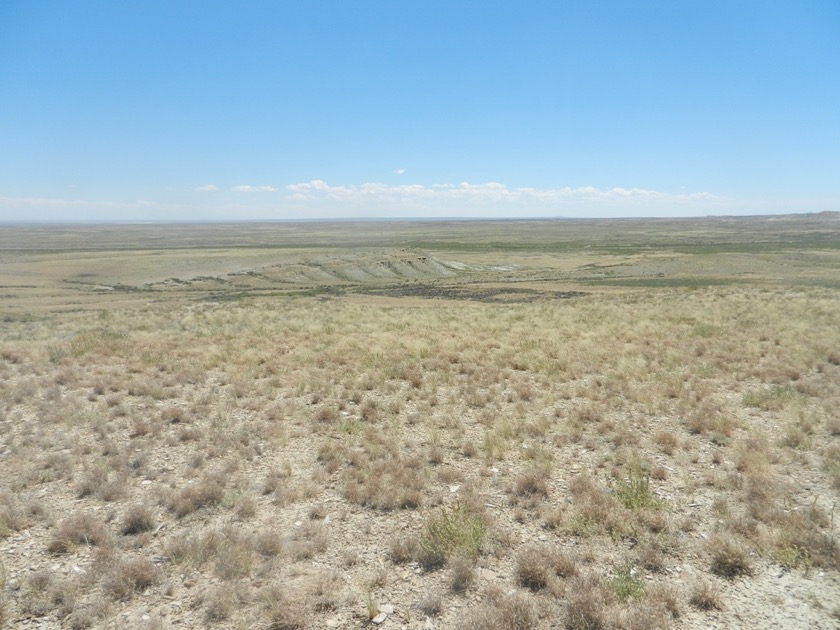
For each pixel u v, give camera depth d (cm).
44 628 507
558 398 1239
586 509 708
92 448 922
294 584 572
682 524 685
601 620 501
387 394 1277
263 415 1118
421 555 626
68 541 632
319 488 798
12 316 3525
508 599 538
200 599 547
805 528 661
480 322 2397
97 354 1636
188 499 738
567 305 3183
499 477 838
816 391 1218
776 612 525
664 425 1059
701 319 2280
